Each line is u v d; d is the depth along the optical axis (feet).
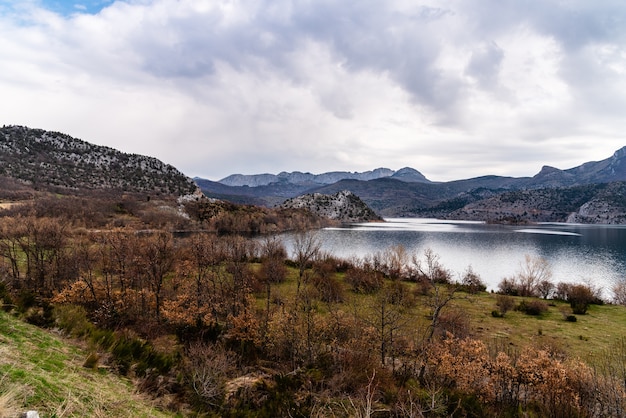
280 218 501.97
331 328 70.69
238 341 65.36
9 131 636.07
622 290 143.13
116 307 77.36
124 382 37.37
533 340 81.35
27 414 17.92
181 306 79.30
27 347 34.37
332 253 234.38
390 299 93.86
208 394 41.29
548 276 172.65
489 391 50.93
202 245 112.68
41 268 100.07
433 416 42.52
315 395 44.47
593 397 48.78
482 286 154.51
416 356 62.28
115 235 114.42
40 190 416.87
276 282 116.98
